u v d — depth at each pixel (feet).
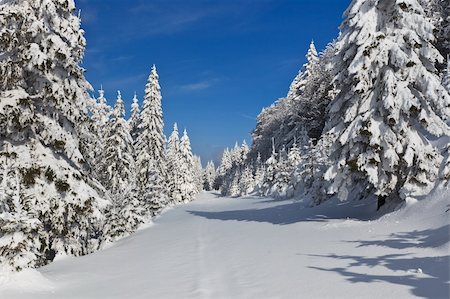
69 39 51.37
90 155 59.67
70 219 49.08
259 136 344.08
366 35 54.75
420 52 55.11
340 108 61.05
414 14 54.90
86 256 51.11
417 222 43.80
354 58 55.11
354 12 56.59
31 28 46.14
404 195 51.88
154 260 43.86
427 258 30.94
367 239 42.55
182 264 40.11
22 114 45.52
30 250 36.65
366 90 55.21
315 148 135.23
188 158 274.57
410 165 51.08
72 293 30.25
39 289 31.37
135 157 153.17
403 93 52.54
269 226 66.08
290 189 156.15
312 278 29.60
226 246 49.52
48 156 48.60
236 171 382.83
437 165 52.95
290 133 249.96
